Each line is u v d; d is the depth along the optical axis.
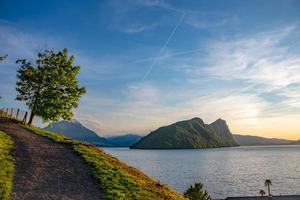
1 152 28.78
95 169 26.69
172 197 23.62
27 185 21.14
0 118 56.88
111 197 20.33
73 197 19.86
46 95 60.09
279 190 174.25
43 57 63.12
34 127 55.75
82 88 62.94
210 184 189.75
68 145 37.38
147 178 28.94
